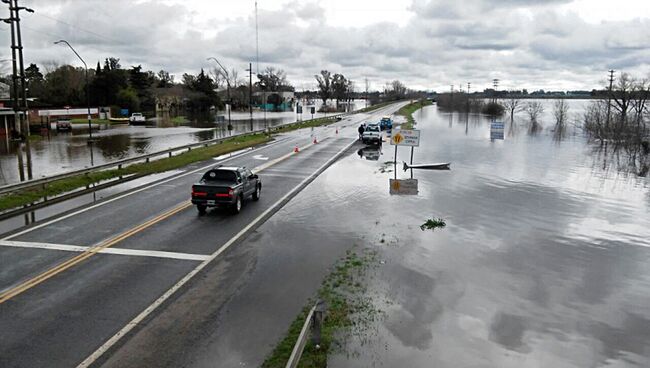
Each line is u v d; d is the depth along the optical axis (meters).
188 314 10.80
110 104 106.75
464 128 76.94
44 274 12.91
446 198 23.83
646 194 26.20
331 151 42.41
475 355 9.49
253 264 14.07
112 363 8.81
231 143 46.44
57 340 9.55
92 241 15.81
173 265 13.80
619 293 12.83
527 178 30.45
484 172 32.31
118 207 20.61
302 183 26.88
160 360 8.94
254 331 10.08
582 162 38.69
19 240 15.84
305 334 8.75
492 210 21.62
